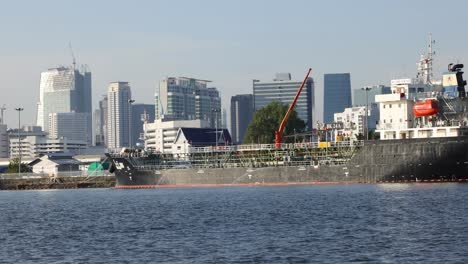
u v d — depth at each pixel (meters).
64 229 146.75
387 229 128.12
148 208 191.00
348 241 115.81
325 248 110.19
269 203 190.12
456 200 176.38
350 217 149.00
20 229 149.25
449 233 120.69
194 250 112.00
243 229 135.00
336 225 136.25
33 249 118.69
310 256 104.25
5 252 116.19
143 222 153.88
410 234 121.19
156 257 107.12
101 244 121.88
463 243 110.56
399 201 179.50
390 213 153.62
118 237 130.00
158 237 127.75
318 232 127.12
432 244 110.62
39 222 163.75
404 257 101.69
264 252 108.38
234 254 107.38
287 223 142.12
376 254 104.25
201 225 143.88
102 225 151.38
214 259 104.06
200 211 175.00
